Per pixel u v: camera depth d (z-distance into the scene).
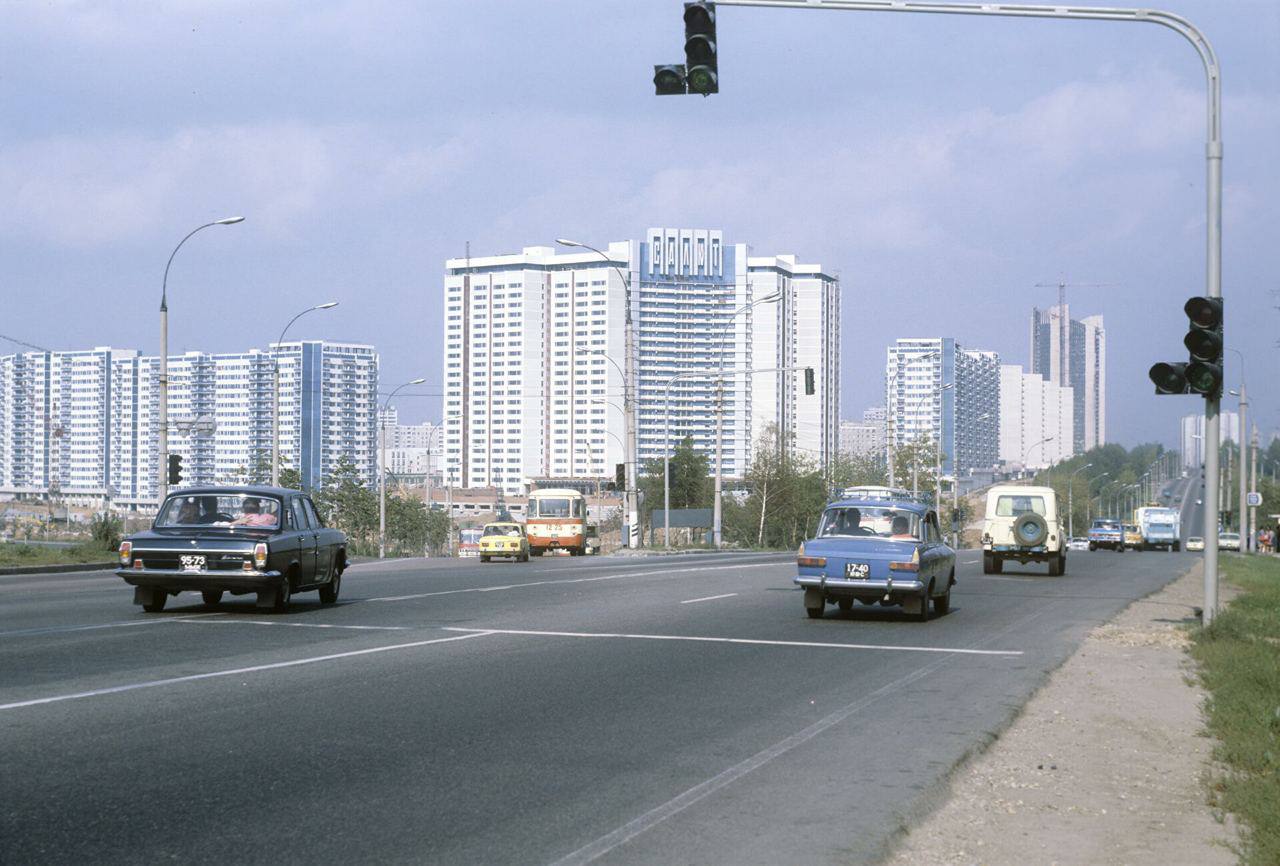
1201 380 16.94
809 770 8.20
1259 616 20.14
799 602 23.02
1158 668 14.00
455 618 18.59
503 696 11.03
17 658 12.96
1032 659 14.71
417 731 9.27
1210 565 17.34
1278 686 11.77
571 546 55.44
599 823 6.73
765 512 93.25
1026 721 10.39
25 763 7.86
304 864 5.85
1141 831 6.82
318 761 8.12
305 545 19.50
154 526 18.94
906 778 7.98
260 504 19.05
